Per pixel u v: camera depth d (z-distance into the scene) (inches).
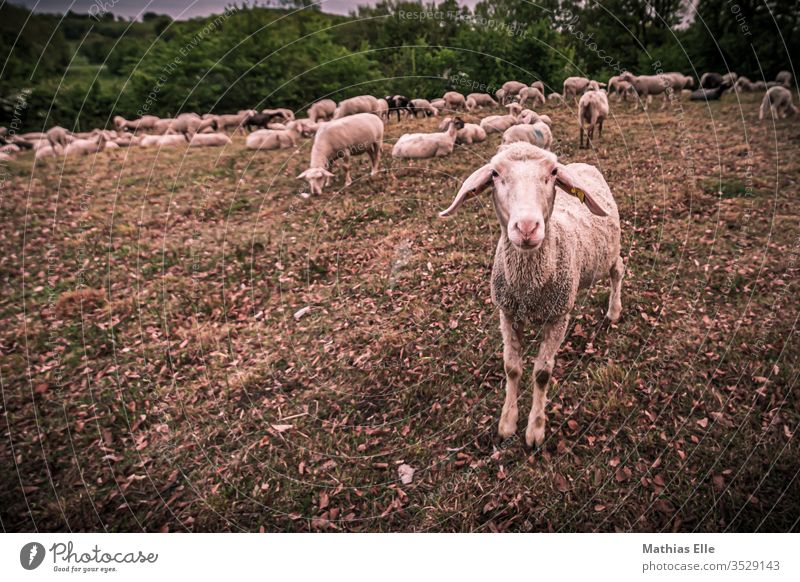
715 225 214.5
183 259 245.4
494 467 127.8
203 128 546.6
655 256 199.9
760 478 115.6
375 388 158.4
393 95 504.7
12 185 375.9
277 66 586.9
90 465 141.5
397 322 185.6
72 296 213.5
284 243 253.4
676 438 127.4
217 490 131.3
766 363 144.5
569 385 147.9
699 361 148.8
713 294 175.9
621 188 257.8
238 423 151.9
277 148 450.9
